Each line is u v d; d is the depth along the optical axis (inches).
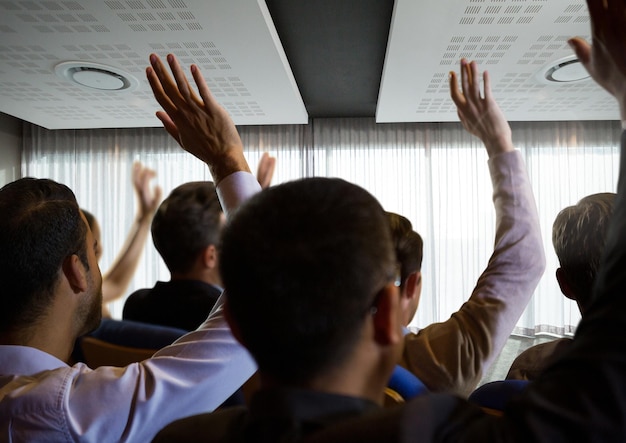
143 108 168.2
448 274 200.1
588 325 13.0
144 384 25.5
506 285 30.7
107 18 97.4
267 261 14.1
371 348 14.9
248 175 29.7
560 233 33.6
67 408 24.5
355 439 12.4
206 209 48.7
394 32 104.5
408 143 202.4
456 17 97.0
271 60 121.4
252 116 179.2
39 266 25.6
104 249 207.0
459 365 30.0
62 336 27.5
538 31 102.3
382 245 14.6
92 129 209.8
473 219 199.9
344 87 163.5
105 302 50.6
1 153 197.5
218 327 27.3
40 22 99.0
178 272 49.3
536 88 143.1
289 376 14.8
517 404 13.1
